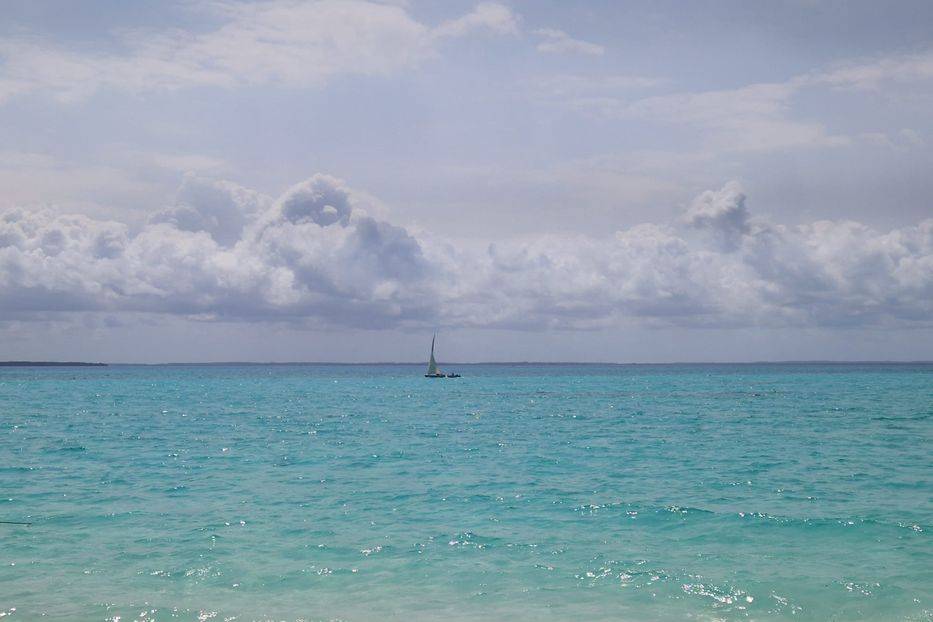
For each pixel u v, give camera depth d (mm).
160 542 18031
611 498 23109
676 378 177625
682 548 17375
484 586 14836
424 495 23922
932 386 114188
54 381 166375
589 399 87625
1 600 14047
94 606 13758
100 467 30562
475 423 53438
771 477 26938
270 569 15930
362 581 15188
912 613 13242
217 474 28578
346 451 36156
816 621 12992
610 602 13922
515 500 22984
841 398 81875
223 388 127188
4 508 21922
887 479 26281
